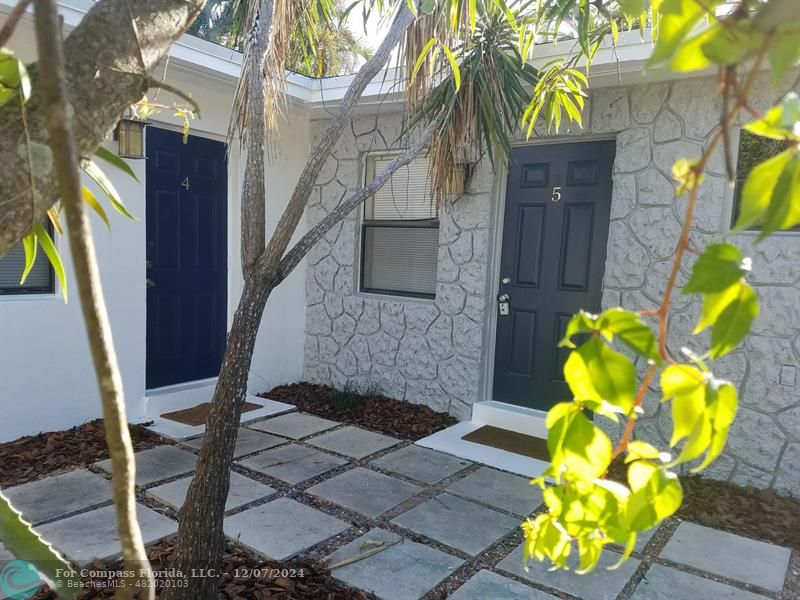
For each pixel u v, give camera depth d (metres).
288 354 5.50
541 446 4.04
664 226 3.61
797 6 0.56
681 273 3.53
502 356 4.55
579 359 0.72
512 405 4.50
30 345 3.73
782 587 2.46
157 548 2.54
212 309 5.00
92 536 2.64
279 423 4.50
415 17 2.37
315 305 5.52
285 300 5.41
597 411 0.77
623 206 3.77
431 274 4.91
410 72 2.97
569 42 3.50
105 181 1.08
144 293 4.33
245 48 2.66
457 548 2.70
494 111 3.34
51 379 3.84
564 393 4.26
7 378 3.64
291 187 5.30
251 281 2.09
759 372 3.34
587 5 2.35
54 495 3.06
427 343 4.78
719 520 3.05
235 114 2.73
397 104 4.60
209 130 4.66
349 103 2.23
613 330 0.70
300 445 4.03
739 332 0.61
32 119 0.81
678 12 0.62
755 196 0.58
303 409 4.89
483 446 4.03
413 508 3.10
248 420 4.52
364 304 5.16
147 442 3.96
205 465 2.04
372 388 5.14
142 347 4.35
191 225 4.75
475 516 3.03
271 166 5.09
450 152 3.65
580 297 4.16
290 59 3.19
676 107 3.56
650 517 0.74
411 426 4.43
